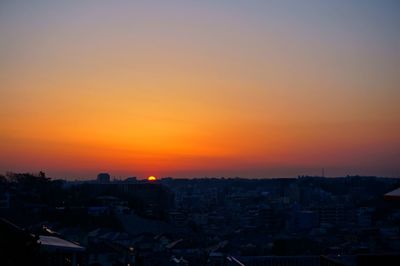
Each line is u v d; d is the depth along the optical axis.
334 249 65.56
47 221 58.69
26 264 13.06
